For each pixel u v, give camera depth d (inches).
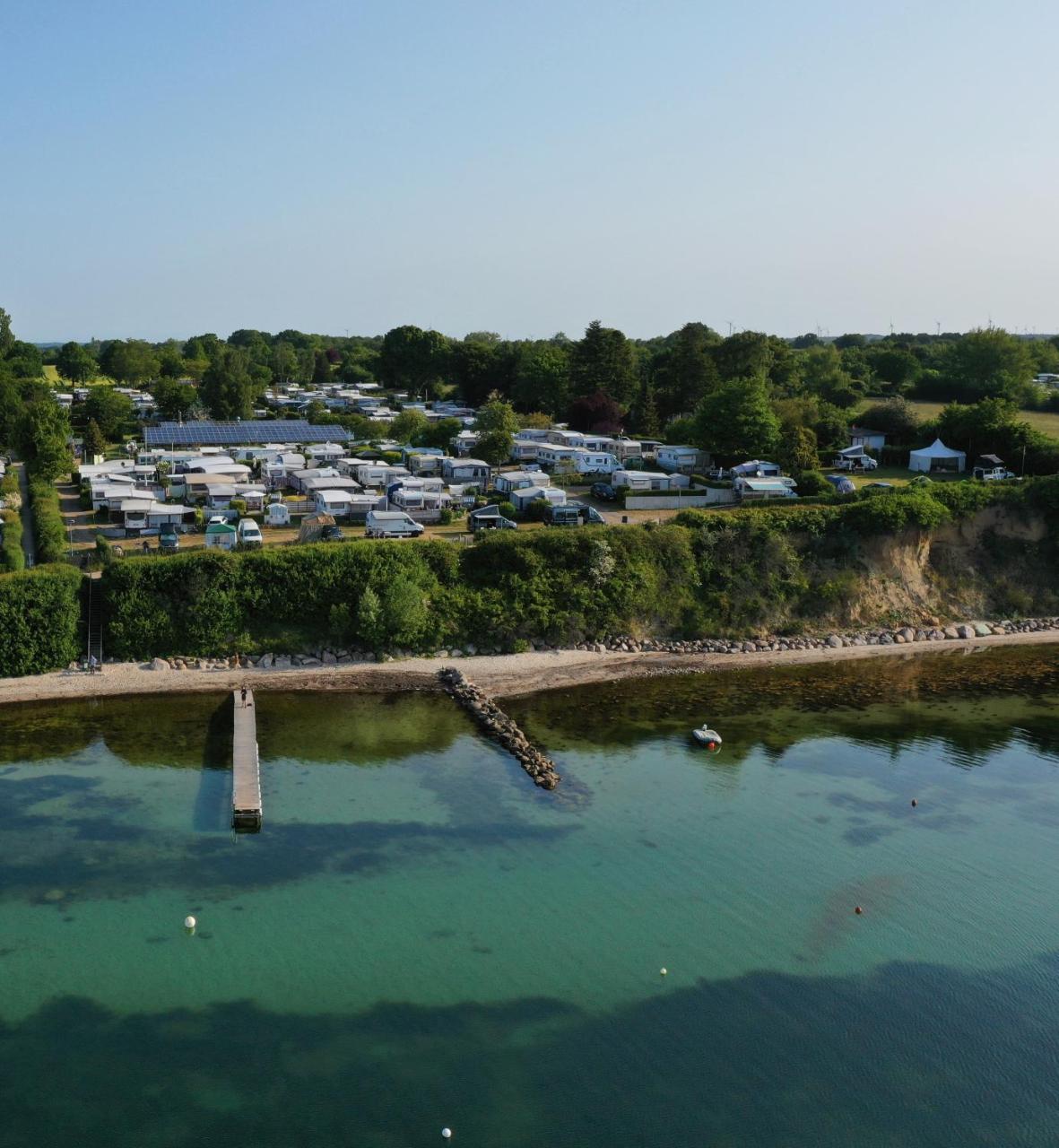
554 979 1518.2
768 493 4544.8
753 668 3083.2
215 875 1777.8
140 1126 1220.5
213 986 1483.8
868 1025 1437.0
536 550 3312.0
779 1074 1338.6
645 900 1733.5
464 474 5044.3
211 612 2928.2
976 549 3764.8
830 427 5802.2
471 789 2156.7
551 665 3016.7
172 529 3946.9
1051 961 1590.8
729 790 2181.3
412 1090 1290.6
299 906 1689.2
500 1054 1360.7
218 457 5221.5
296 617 3031.5
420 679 2856.8
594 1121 1247.5
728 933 1644.9
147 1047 1359.5
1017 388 7475.4
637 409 6973.4
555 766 2289.6
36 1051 1344.7
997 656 3243.1
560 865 1844.2
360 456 5703.7
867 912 1713.8
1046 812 2101.4
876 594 3535.9
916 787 2212.1
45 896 1695.4
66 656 2810.0
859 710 2709.2
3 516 3924.7
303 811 2036.2
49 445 4724.4
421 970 1530.5
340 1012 1437.0
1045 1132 1253.7
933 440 5536.4
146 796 2080.5
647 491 4623.5
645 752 2386.8
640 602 3307.1
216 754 2310.5
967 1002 1491.1
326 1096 1277.1
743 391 5275.6
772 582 3467.0
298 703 2667.3
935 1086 1325.0
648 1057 1363.2
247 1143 1197.7
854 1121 1262.3
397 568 3129.9
